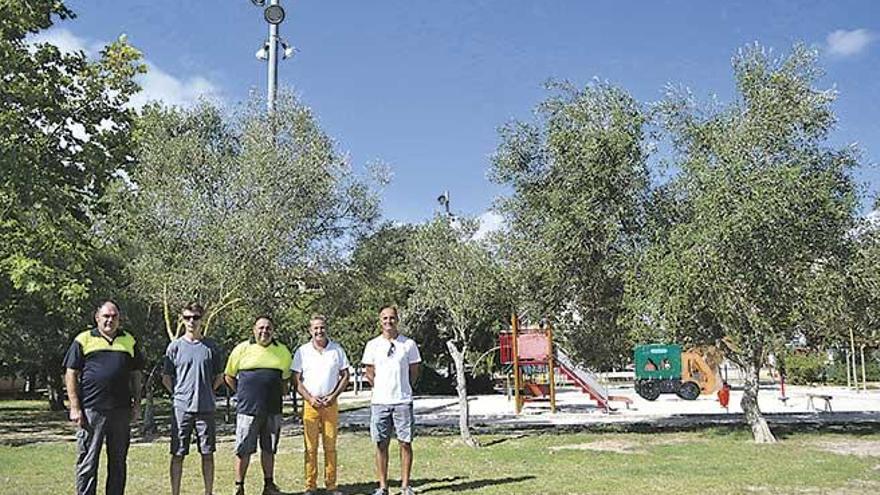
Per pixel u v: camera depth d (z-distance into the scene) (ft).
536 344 86.07
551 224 54.44
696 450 45.44
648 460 40.86
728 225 45.01
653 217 54.39
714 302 47.42
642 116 54.49
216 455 43.68
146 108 68.39
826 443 48.88
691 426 62.23
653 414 81.82
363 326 102.47
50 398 111.55
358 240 66.44
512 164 56.75
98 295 64.03
